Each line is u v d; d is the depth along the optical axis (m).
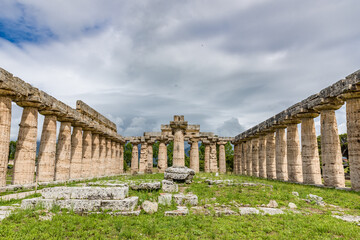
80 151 27.61
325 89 19.36
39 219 8.38
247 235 7.55
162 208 10.35
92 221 8.38
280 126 27.22
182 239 7.11
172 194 12.28
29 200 9.66
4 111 16.11
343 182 18.75
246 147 40.41
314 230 8.09
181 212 9.58
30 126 18.73
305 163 21.75
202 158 64.50
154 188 13.98
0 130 15.75
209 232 7.67
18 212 8.85
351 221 9.23
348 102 17.45
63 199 10.07
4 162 15.80
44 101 19.58
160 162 41.75
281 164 26.75
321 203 12.13
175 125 23.91
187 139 42.12
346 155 48.75
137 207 10.44
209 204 11.31
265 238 7.35
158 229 7.81
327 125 19.59
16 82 16.48
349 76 16.81
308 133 22.05
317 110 20.56
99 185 15.87
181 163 23.31
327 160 19.17
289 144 24.89
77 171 26.91
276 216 9.65
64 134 24.34
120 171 46.62
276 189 15.41
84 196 10.14
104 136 35.91
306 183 21.23
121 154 47.91
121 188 10.54
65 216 8.75
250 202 11.89
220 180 17.83
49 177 20.83
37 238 6.91
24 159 18.16
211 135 43.34
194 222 8.55
